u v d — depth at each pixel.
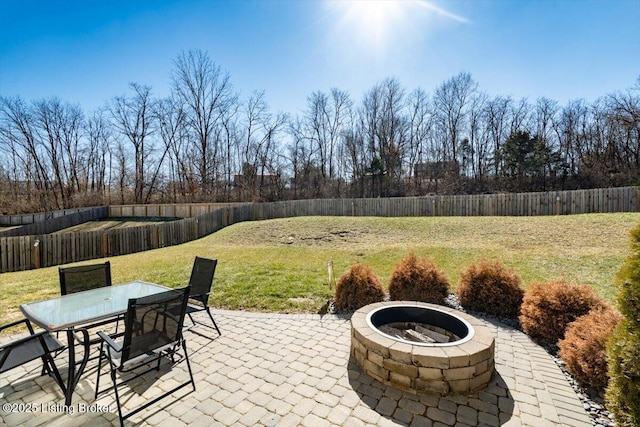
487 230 10.71
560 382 2.88
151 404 2.57
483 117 28.59
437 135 29.64
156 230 13.70
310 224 14.42
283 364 3.23
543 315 3.74
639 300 1.95
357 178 30.03
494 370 3.02
